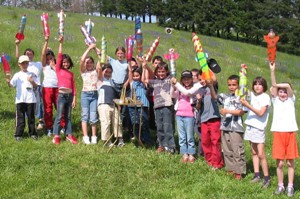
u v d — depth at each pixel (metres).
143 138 5.81
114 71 5.82
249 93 4.75
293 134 4.37
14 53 9.24
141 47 5.71
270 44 4.44
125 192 4.27
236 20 33.19
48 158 5.02
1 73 8.35
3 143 5.43
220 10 33.69
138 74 5.72
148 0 41.50
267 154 6.19
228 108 4.78
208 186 4.45
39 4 37.09
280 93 4.44
